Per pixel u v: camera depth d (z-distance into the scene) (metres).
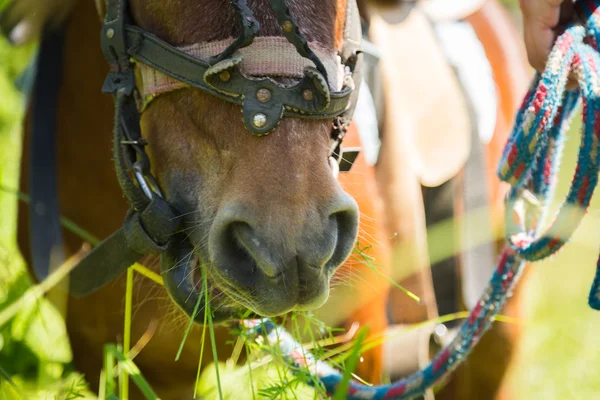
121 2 2.19
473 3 3.68
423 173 3.09
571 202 2.02
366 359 2.91
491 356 3.73
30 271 3.36
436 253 3.36
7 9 3.01
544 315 4.99
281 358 2.39
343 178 2.75
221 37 2.03
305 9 2.08
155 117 2.14
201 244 2.02
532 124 2.01
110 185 2.94
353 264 2.79
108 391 2.42
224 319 2.18
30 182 2.90
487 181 3.50
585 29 2.04
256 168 1.93
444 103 3.22
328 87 1.96
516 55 3.91
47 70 2.96
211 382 3.19
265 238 1.87
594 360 4.77
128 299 2.59
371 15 3.16
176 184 2.09
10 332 3.54
